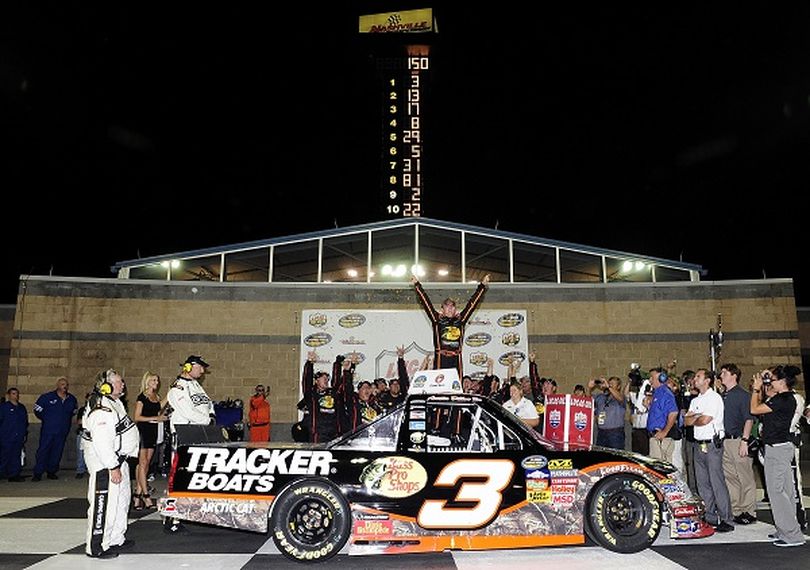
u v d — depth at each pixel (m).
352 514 6.54
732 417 8.40
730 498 8.19
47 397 13.65
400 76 49.12
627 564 6.29
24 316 16.02
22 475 14.26
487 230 17.73
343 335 16.38
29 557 6.69
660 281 17.70
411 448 6.82
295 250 17.91
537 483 6.70
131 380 16.02
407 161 47.03
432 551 6.75
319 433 10.85
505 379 16.17
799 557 6.52
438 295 16.64
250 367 16.22
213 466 6.71
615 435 11.33
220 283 16.55
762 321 16.28
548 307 16.53
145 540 7.52
